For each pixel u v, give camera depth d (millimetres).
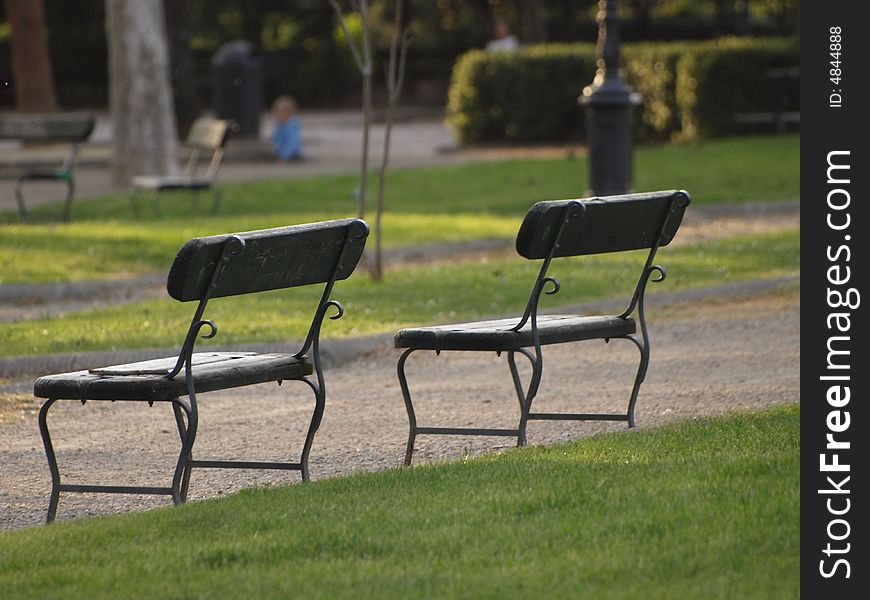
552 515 15266
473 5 147375
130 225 50281
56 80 150875
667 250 44562
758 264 40969
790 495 15508
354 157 83688
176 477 17359
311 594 13008
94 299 38750
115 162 66562
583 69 89688
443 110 137250
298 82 151875
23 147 92625
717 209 53938
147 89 65812
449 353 30484
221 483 20156
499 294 37094
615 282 38562
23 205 52781
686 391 24906
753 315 33219
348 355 30281
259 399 26344
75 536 15633
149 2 65875
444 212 54438
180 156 82562
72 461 21766
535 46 95625
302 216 52375
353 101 151500
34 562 14664
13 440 23344
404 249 45312
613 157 55500
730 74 83062
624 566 13438
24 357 28906
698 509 15055
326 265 18656
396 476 17703
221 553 14383
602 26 55781
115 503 19266
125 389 17094
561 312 34312
